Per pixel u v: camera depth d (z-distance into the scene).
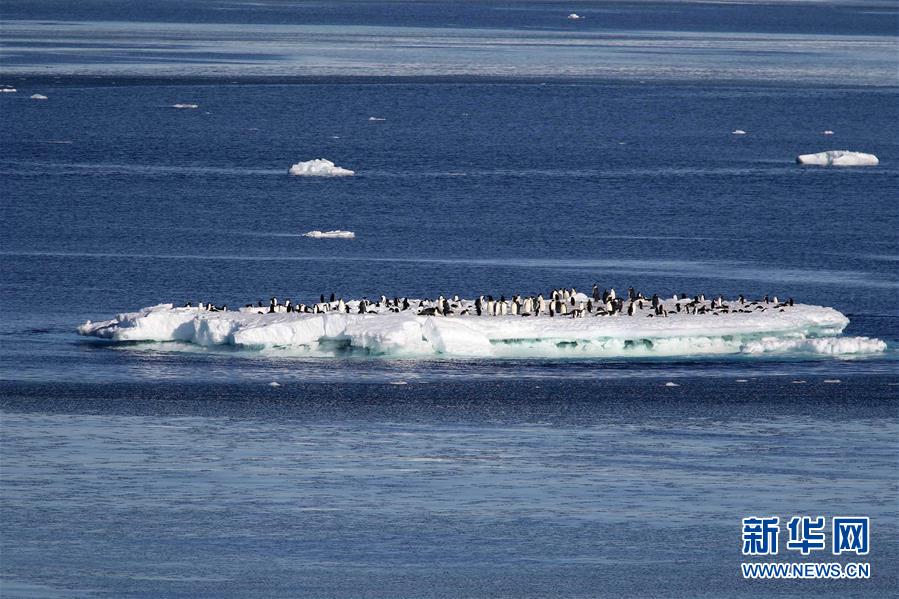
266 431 176.50
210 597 131.75
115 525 147.38
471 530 147.25
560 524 149.38
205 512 151.25
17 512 150.38
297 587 133.88
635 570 139.00
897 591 137.50
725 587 136.62
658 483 161.00
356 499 155.12
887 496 158.38
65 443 171.75
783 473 164.88
